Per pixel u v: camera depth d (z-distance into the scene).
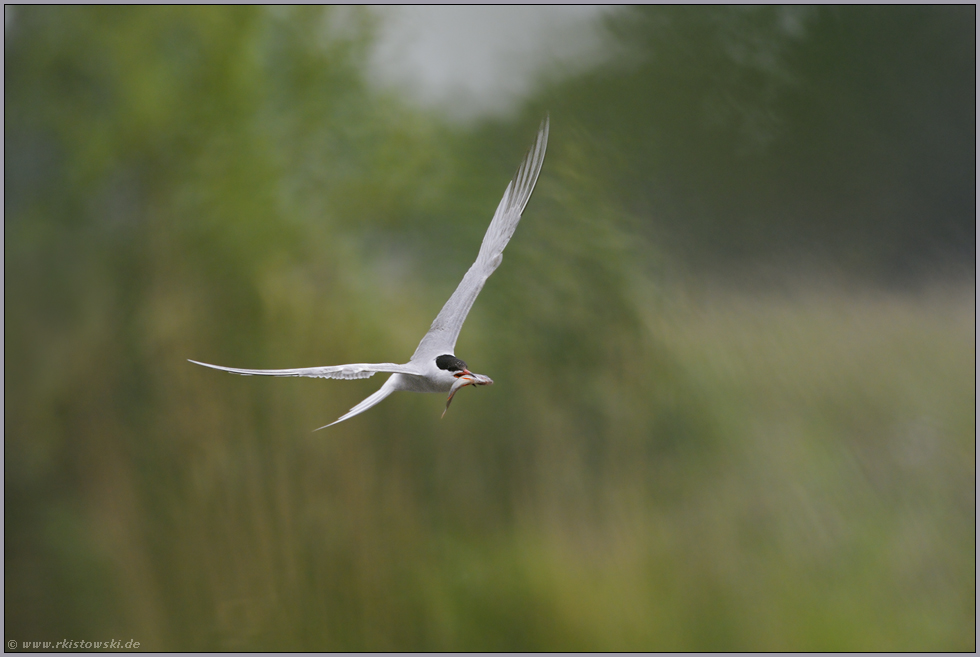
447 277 15.18
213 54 14.02
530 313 15.11
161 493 13.12
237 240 13.80
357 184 14.62
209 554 12.83
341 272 14.38
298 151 14.41
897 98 19.59
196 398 13.35
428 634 13.09
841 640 12.52
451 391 7.04
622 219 16.14
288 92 14.50
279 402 13.62
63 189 14.08
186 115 13.91
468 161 16.02
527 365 14.95
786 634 12.74
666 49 19.14
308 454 13.52
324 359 13.85
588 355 14.95
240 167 13.91
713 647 12.73
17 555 13.06
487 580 13.70
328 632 12.87
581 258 15.37
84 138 13.86
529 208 15.64
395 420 14.28
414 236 15.33
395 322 14.73
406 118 15.13
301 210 14.31
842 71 19.61
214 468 13.09
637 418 14.63
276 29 14.39
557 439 14.60
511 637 13.09
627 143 18.02
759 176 18.77
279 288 13.80
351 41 14.68
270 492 13.20
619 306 15.20
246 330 13.67
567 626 12.88
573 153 16.69
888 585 13.19
